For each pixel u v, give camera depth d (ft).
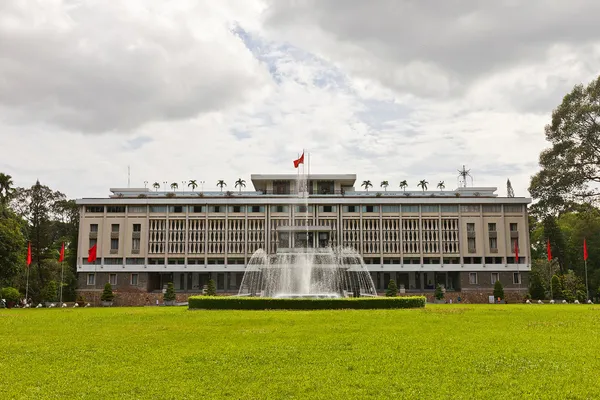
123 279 373.61
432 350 70.44
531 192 222.28
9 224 213.87
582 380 53.26
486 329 92.84
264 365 62.18
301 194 388.57
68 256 391.04
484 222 380.99
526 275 372.17
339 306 149.07
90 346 77.41
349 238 382.22
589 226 346.74
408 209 384.88
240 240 382.22
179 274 396.16
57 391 51.67
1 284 240.73
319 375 56.90
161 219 383.45
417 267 374.84
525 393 48.96
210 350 72.13
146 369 60.70
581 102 203.00
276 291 342.64
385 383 53.42
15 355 70.54
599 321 106.63
